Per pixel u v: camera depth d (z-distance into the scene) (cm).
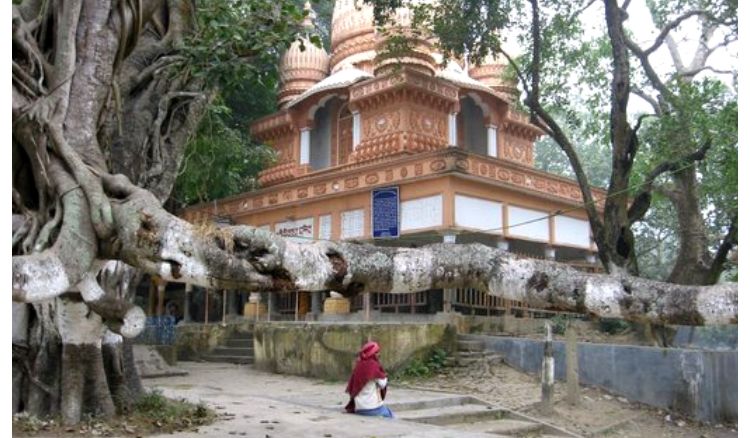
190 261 379
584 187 1455
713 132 1326
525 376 1294
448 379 1276
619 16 1392
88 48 650
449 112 2058
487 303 1691
